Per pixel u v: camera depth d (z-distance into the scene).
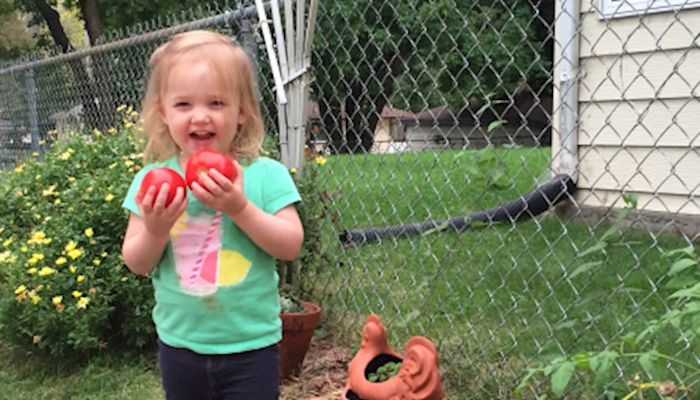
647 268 3.33
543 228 4.30
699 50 4.32
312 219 3.50
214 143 1.87
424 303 3.24
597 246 2.49
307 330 3.04
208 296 1.88
